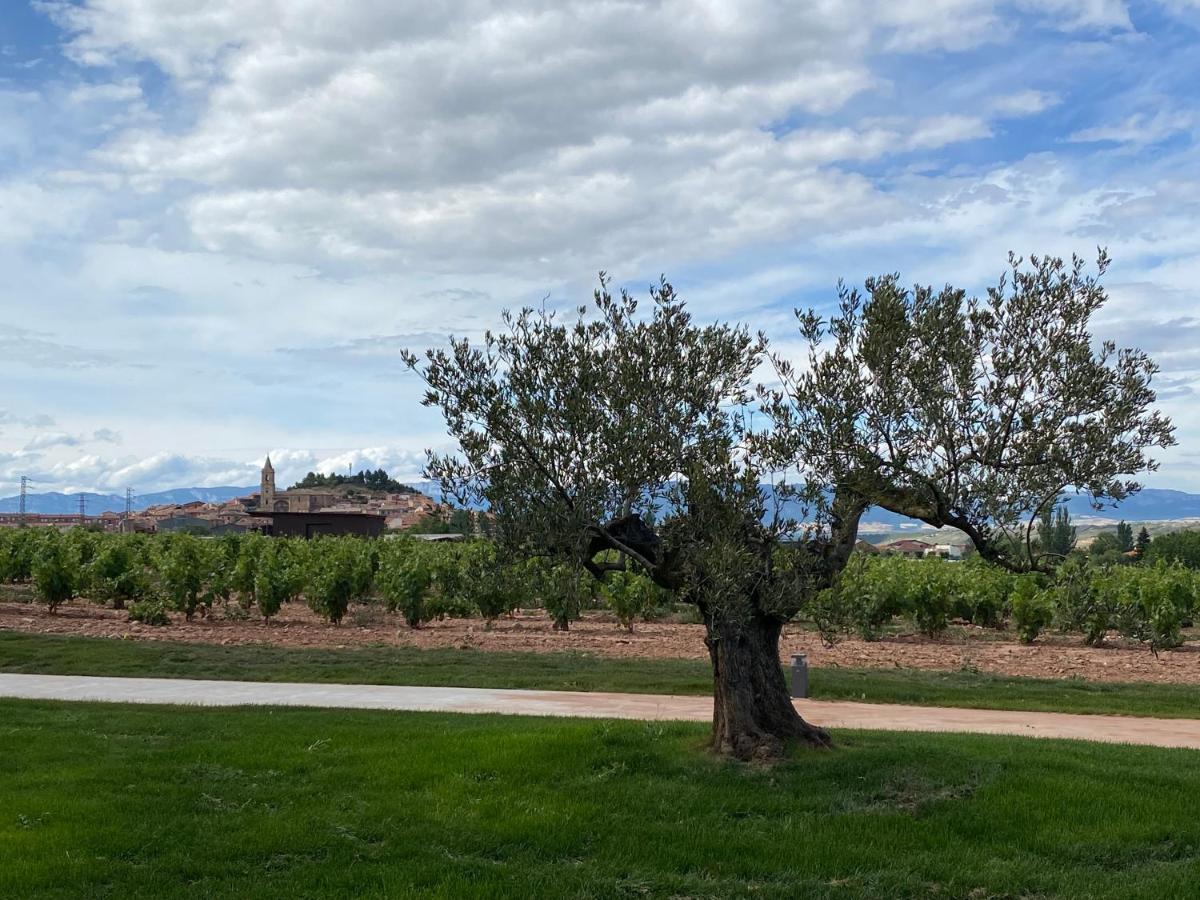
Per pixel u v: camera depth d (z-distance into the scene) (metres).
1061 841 8.76
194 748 11.80
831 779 10.22
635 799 9.73
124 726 13.23
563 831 8.93
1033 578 26.02
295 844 8.56
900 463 9.68
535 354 9.85
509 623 30.19
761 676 11.14
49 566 28.55
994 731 13.96
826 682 18.19
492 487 9.59
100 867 7.94
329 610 28.11
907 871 8.20
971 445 9.77
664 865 8.31
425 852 8.45
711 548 9.45
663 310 10.12
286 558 35.56
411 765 10.94
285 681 18.41
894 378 9.88
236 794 9.99
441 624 29.59
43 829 8.77
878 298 10.02
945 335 9.83
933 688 17.81
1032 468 9.59
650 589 27.61
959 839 8.86
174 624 27.80
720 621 10.05
